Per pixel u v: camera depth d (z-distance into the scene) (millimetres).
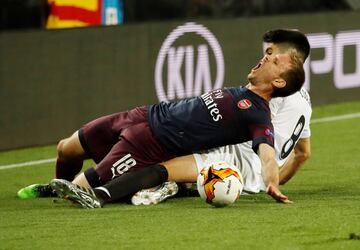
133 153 22203
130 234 18625
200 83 37938
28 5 51531
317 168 27891
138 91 36000
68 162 23766
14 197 23844
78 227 19328
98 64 34688
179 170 22359
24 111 32906
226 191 21109
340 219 19812
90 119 34656
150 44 36219
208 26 37969
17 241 18219
